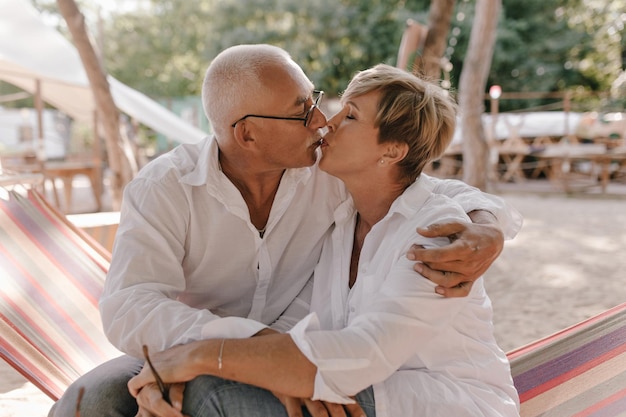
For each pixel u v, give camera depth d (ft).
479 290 5.02
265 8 56.39
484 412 4.47
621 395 5.75
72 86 28.86
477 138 26.96
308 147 5.73
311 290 6.23
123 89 26.71
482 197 5.50
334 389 4.13
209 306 6.21
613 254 19.63
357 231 5.86
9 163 29.19
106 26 70.64
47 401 9.45
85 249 8.90
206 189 5.71
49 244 8.61
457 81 52.75
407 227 4.99
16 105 69.31
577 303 14.53
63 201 34.88
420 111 5.15
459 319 4.77
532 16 53.26
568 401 5.69
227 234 5.84
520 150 36.96
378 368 4.21
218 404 4.23
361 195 5.54
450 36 50.44
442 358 4.71
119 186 22.45
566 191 35.53
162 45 70.38
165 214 5.55
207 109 5.72
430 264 4.40
